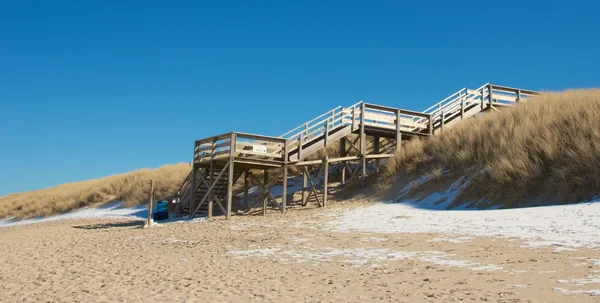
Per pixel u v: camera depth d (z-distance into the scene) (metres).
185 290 7.99
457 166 19.80
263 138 21.22
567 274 7.56
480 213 15.03
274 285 8.08
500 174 16.73
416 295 6.93
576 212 12.84
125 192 33.22
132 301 7.41
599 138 15.27
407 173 21.91
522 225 12.61
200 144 22.56
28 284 9.23
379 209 18.62
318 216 18.75
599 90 21.41
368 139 30.33
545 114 19.83
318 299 7.04
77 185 45.84
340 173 26.27
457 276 8.00
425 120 26.45
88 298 7.74
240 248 12.54
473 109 28.00
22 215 38.09
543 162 16.17
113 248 13.95
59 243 16.03
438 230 13.48
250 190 26.64
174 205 25.86
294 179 26.77
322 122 23.05
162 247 13.55
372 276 8.44
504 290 6.86
